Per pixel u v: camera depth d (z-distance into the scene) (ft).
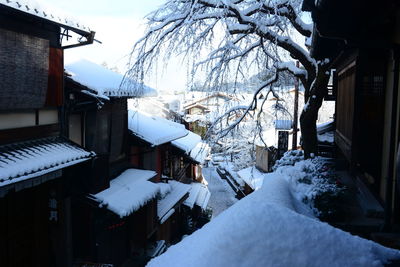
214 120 35.24
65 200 31.58
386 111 22.21
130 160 48.16
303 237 8.38
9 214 26.25
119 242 40.96
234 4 27.91
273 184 22.98
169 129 55.62
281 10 28.78
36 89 27.09
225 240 8.25
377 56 22.85
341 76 36.42
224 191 106.73
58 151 27.02
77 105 32.58
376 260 8.40
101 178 34.99
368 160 23.22
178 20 28.86
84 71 38.58
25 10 22.24
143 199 37.09
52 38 28.78
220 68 29.58
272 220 8.68
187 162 75.66
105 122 38.86
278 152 60.23
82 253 34.37
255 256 7.92
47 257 30.07
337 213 20.16
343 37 17.78
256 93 34.78
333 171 27.17
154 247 47.73
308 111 34.01
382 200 21.81
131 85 31.73
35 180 23.90
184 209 68.95
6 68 24.12
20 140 26.48
